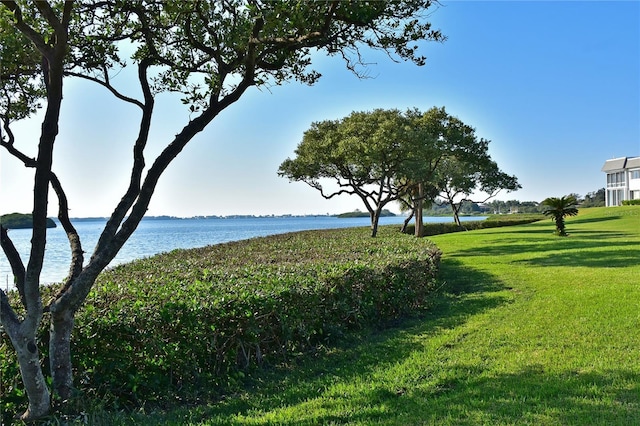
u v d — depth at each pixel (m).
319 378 5.33
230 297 5.37
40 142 3.93
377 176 26.14
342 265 7.86
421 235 35.66
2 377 4.18
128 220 4.29
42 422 3.99
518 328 6.77
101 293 5.91
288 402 4.69
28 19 4.98
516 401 4.23
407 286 8.54
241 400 4.78
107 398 4.47
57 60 3.94
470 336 6.55
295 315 5.94
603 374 4.75
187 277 7.88
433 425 3.85
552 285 10.23
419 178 27.45
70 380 4.30
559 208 25.20
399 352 6.06
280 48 4.86
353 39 5.32
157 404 4.75
